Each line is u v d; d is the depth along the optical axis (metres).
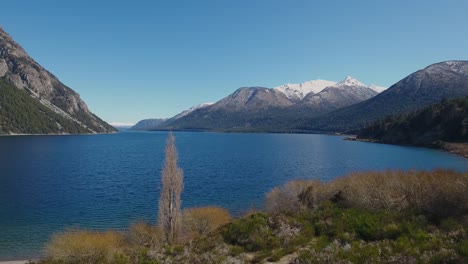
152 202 44.41
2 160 91.19
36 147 139.12
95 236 23.08
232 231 20.02
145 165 86.44
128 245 23.58
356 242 15.59
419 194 21.03
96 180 62.03
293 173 72.62
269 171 75.81
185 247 19.23
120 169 78.00
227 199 46.78
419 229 16.08
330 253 14.48
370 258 13.36
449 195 19.12
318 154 119.00
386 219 18.36
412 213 18.80
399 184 23.48
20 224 33.94
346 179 31.19
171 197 25.33
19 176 65.00
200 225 26.94
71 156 106.94
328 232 18.30
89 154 116.19
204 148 151.75
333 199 26.67
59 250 20.59
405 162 91.25
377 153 120.19
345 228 18.16
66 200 45.16
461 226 16.09
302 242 17.62
